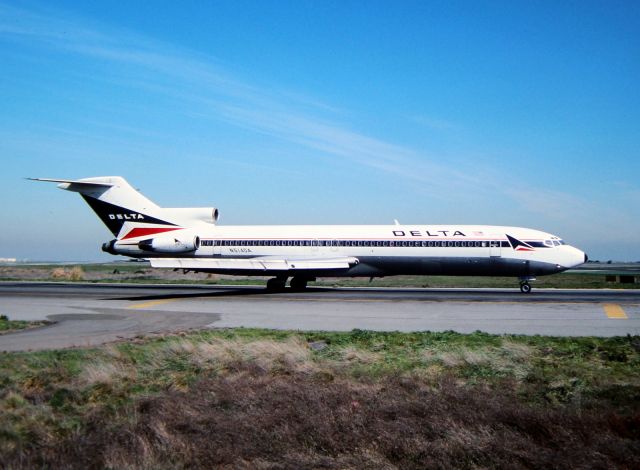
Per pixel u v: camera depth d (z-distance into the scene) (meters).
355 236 40.03
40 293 40.16
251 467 8.77
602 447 9.06
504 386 12.92
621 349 17.19
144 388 13.25
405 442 9.30
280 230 42.16
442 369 14.76
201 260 38.19
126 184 43.59
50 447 9.55
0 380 13.62
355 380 13.56
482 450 9.03
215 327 23.05
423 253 38.72
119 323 24.25
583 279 65.00
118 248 43.31
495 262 38.06
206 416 10.86
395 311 27.97
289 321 24.69
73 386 13.13
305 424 10.04
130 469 8.62
